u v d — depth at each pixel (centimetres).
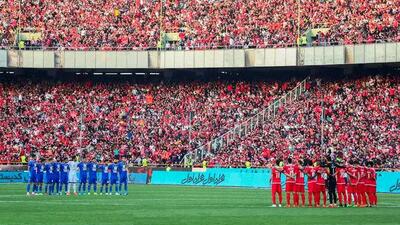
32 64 11025
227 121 10438
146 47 11012
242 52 10569
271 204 5297
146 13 11312
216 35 10881
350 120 9712
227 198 6084
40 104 11025
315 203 5097
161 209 4638
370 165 5397
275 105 10362
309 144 9512
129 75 11269
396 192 7394
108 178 6650
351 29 10250
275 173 5062
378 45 9825
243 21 10925
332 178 5159
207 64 10712
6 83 11219
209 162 9750
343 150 9212
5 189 7394
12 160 10238
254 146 9775
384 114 9638
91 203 5222
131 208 4716
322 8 10644
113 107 10962
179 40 11012
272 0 10988
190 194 6725
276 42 10606
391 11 10138
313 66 10312
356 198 5219
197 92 10938
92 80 11262
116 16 11344
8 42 11275
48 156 10256
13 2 11544
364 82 10175
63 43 11188
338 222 3762
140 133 10512
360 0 10444
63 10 11481
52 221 3684
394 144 9075
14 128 10675
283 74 10806
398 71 10081
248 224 3603
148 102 10969
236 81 10925
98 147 10406
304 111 10106
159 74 11212
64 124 10750
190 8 11244
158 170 9569
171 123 10625
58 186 6462
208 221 3753
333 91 10256
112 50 11044
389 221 3853
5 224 3503
